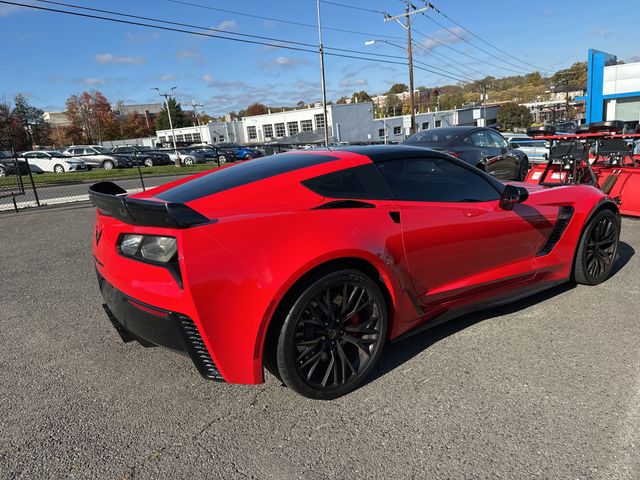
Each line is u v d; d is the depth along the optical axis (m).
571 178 6.57
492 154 9.68
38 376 2.88
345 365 2.53
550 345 2.99
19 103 86.88
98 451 2.16
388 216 2.65
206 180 2.87
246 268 2.17
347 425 2.29
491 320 3.41
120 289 2.37
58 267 5.48
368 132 58.41
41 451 2.17
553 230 3.59
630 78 28.20
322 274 2.36
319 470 1.99
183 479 1.96
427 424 2.26
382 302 2.60
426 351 2.98
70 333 3.54
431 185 2.98
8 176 21.73
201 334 2.14
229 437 2.23
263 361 2.48
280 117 70.44
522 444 2.09
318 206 2.47
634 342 2.98
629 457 1.98
